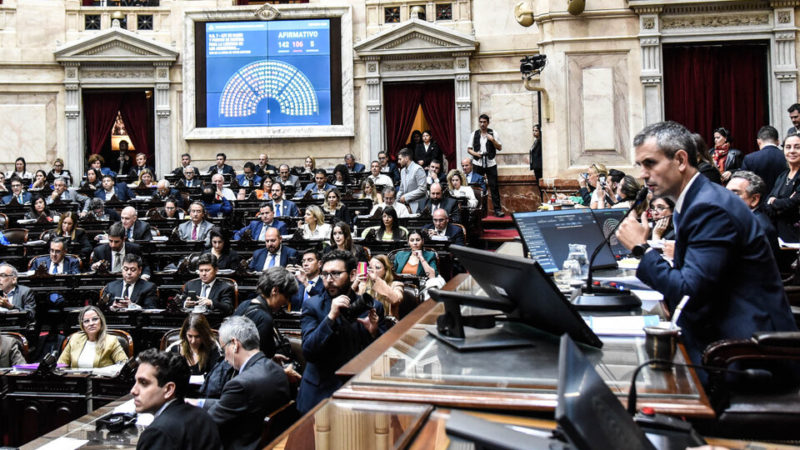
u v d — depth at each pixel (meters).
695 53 11.53
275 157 14.88
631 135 11.09
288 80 14.65
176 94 14.95
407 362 1.67
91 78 14.87
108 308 6.11
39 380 4.71
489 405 1.41
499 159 13.97
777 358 1.99
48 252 9.13
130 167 15.66
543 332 1.91
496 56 14.12
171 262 8.78
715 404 1.97
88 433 3.77
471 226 10.48
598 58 11.20
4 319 6.41
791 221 5.69
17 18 14.81
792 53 11.10
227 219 11.22
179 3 15.00
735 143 11.59
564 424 1.01
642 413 1.43
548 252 2.85
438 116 14.64
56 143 14.81
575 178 11.12
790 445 1.80
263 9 14.61
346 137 14.68
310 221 8.92
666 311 2.27
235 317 4.18
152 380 3.48
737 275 2.19
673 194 2.32
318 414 1.45
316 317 4.20
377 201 11.13
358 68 14.66
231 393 3.81
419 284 6.84
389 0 14.60
